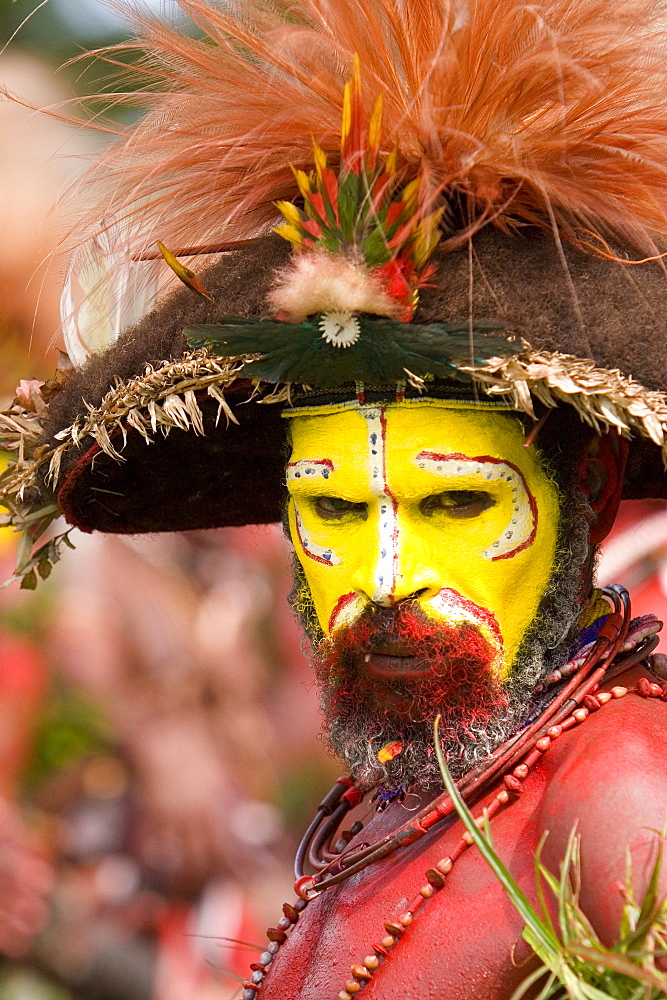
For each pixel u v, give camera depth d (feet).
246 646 38.50
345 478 17.72
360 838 19.51
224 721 37.47
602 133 17.70
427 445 17.43
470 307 16.34
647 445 19.30
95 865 35.09
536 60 17.03
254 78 18.78
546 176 17.28
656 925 13.71
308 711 42.96
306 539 18.48
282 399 17.81
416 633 17.51
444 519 17.76
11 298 28.02
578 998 13.83
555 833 15.61
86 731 35.47
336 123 18.15
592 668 17.93
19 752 34.58
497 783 17.38
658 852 13.79
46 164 23.98
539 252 17.26
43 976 33.78
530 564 17.85
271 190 18.85
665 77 17.62
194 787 36.01
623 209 17.40
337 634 18.19
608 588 18.89
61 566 36.14
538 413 17.85
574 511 18.29
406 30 17.58
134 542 37.09
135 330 19.15
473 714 17.63
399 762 18.06
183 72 19.58
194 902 35.88
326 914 18.57
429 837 17.63
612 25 17.38
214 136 18.89
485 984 15.85
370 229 16.63
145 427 19.17
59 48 33.55
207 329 17.15
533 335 16.58
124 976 34.19
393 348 16.61
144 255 19.86
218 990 35.40
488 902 16.28
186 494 22.24
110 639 35.86
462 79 17.35
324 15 18.21
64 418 19.65
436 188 17.06
